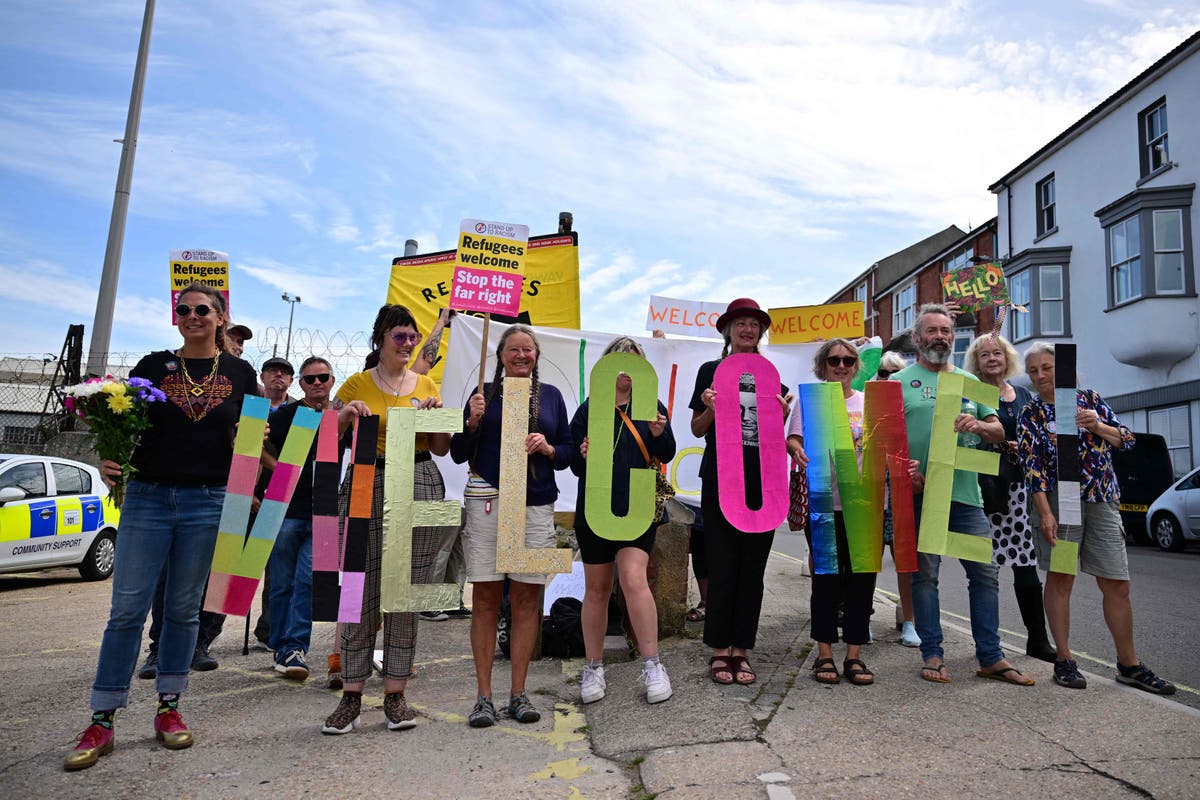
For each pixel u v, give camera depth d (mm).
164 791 2775
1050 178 22594
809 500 4082
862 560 3994
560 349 6449
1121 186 19609
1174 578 9500
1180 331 17516
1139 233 18266
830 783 2725
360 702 3615
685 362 6430
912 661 4457
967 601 7414
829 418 4125
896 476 4035
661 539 5164
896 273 34750
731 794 2643
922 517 3979
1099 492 4027
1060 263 21516
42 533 8727
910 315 31984
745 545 4027
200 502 3352
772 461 3934
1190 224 17594
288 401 5727
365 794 2736
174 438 3330
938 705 3590
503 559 3441
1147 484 14852
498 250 4422
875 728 3268
